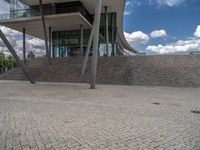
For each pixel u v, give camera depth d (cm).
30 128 561
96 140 476
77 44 3538
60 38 3619
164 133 532
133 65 2434
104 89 1603
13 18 2941
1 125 588
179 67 2227
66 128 565
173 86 1891
